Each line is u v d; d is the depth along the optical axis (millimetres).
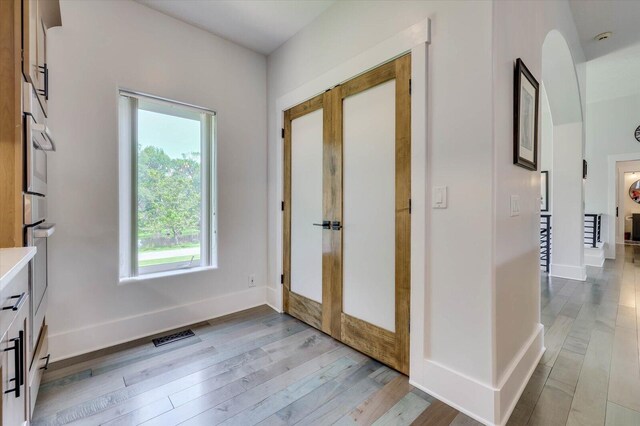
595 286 3713
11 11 1215
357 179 2152
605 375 1799
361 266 2123
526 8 1786
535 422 1422
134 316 2332
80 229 2090
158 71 2439
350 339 2199
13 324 1002
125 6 2273
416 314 1727
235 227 2936
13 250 1128
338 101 2285
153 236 2523
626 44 3494
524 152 1742
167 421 1445
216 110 2787
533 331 1991
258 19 2535
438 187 1634
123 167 2352
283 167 2934
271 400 1601
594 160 5855
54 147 1654
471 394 1485
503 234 1518
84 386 1714
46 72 1712
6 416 949
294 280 2805
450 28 1577
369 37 2031
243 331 2480
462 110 1528
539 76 2012
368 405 1561
